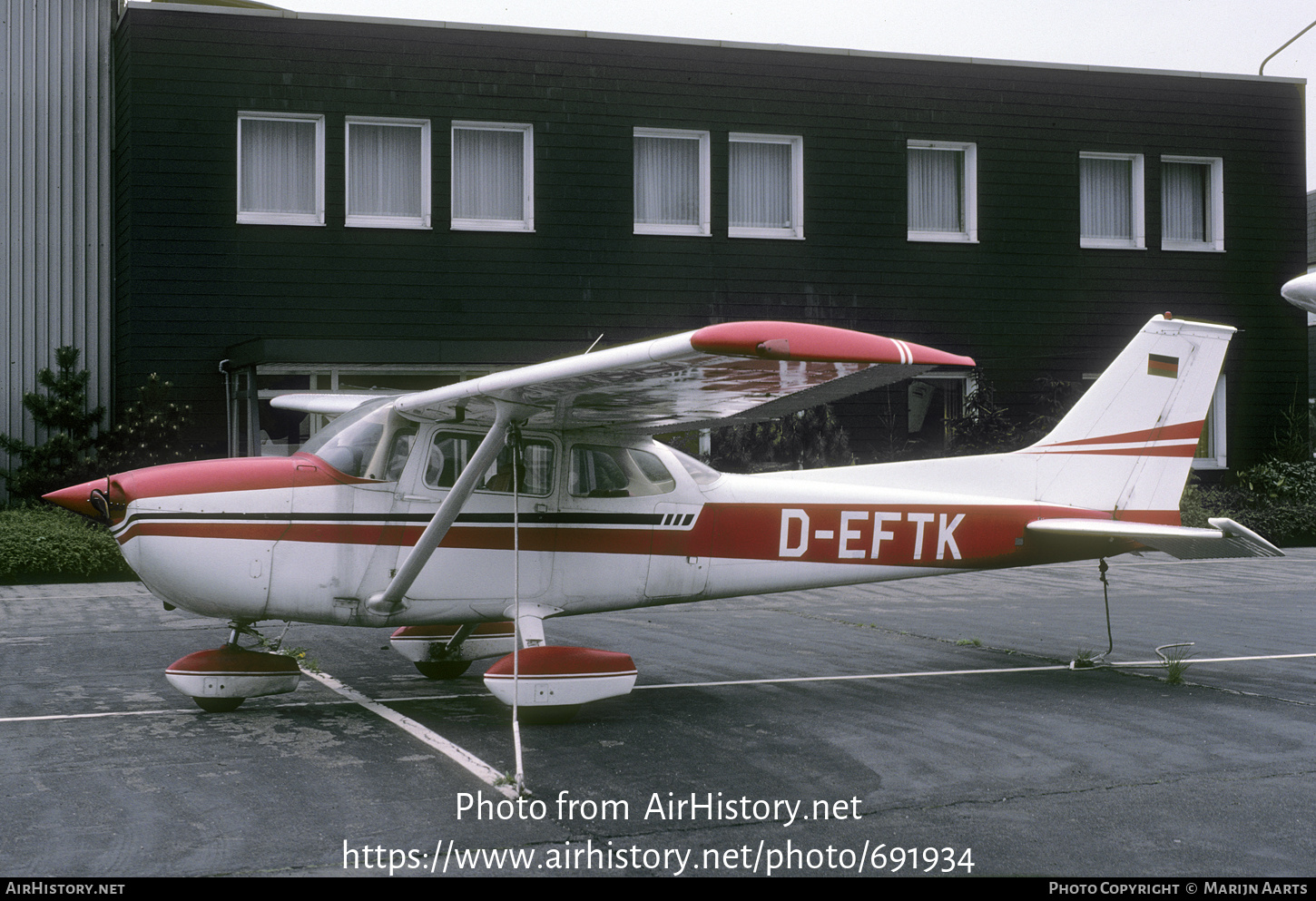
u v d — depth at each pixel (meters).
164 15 12.19
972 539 6.68
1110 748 4.93
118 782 4.28
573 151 13.42
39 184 13.07
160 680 6.30
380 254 12.88
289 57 12.56
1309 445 15.80
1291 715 5.59
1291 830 3.84
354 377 12.26
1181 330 7.05
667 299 13.73
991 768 4.60
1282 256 15.85
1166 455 7.05
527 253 13.30
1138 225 15.30
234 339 12.47
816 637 8.09
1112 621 8.86
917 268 14.49
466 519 5.61
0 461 12.81
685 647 7.64
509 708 5.71
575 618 9.00
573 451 5.89
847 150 14.23
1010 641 7.93
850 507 6.45
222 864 3.44
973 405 14.09
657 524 6.02
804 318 14.15
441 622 5.73
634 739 5.07
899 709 5.73
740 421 5.76
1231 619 8.96
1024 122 14.80
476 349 12.03
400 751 4.78
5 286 12.95
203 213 12.35
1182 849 3.65
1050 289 14.94
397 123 13.02
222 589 5.23
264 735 5.05
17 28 12.95
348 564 5.42
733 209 14.06
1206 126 15.50
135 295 12.15
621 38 13.52
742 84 13.88
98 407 12.66
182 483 5.20
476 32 13.09
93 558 10.65
